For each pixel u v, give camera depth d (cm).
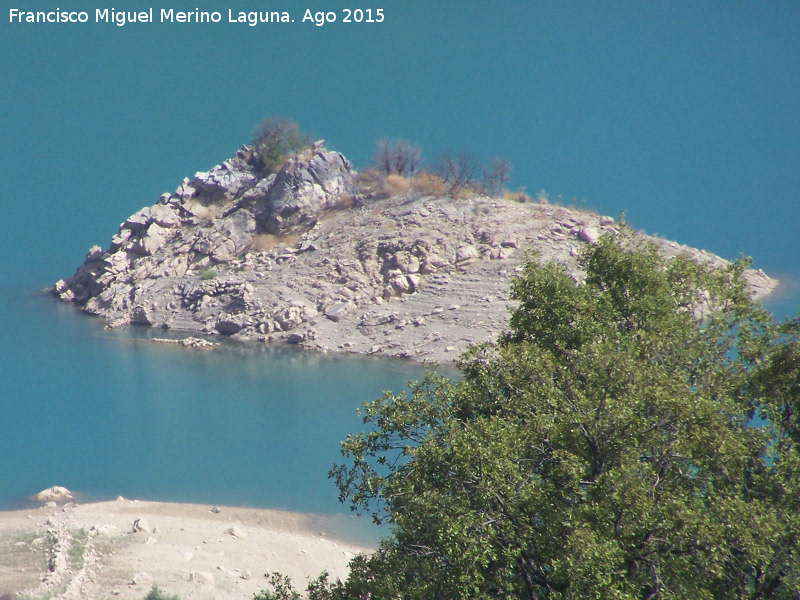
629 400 7612
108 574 12975
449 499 6994
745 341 9844
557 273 10006
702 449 7581
